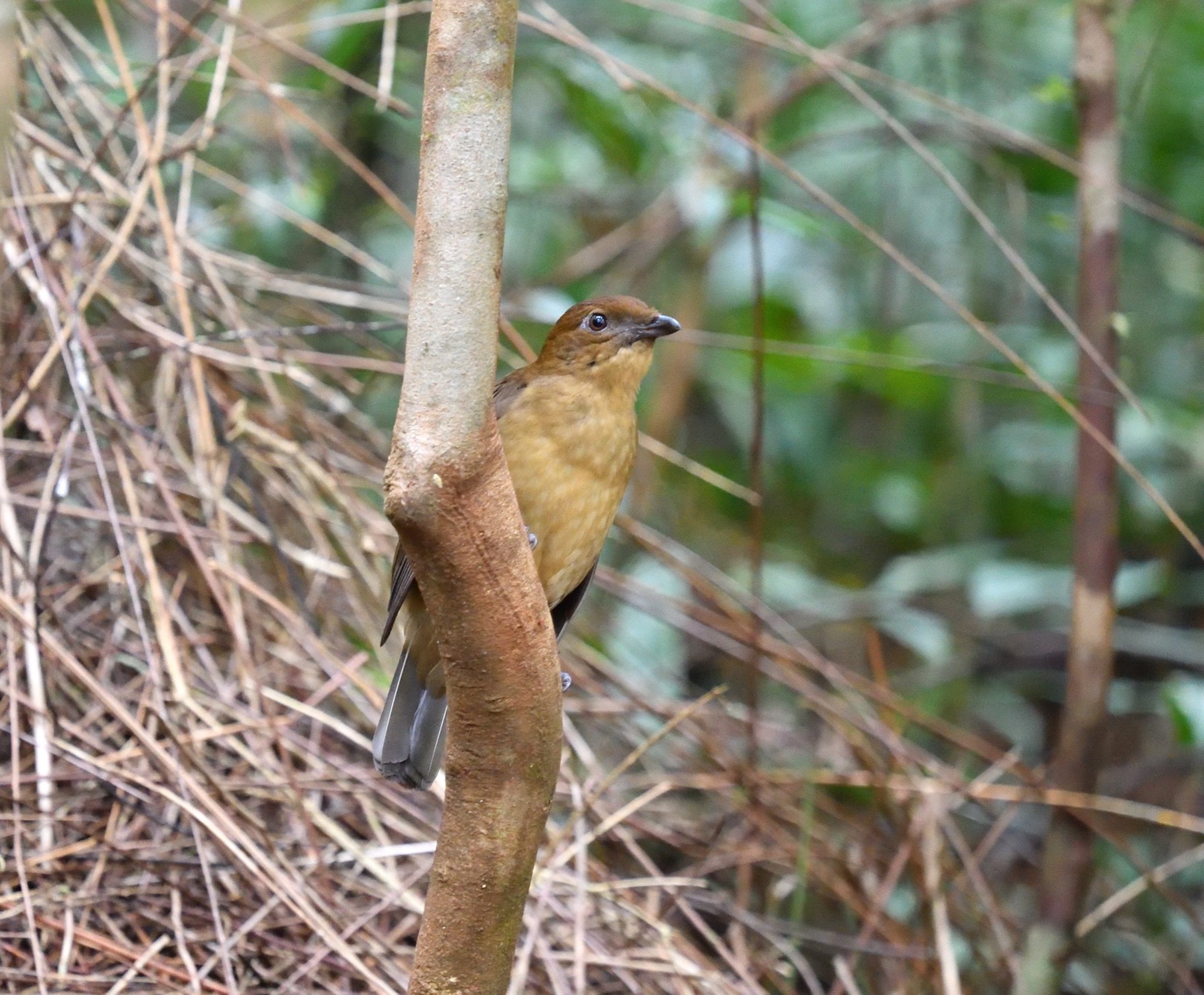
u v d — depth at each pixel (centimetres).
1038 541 1407
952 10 1268
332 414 1054
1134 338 1398
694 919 870
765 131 1255
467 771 514
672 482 1418
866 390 1442
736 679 1283
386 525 982
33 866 753
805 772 1009
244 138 1203
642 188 1362
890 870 977
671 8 995
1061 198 1413
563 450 796
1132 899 1180
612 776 857
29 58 978
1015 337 1357
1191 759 1316
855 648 1441
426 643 766
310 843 790
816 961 950
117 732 838
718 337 1051
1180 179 1378
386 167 1353
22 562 833
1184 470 1355
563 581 830
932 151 1424
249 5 1223
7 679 820
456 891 521
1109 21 931
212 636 914
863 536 1513
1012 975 959
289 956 748
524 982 749
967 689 1370
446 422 464
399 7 1009
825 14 1381
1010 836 1209
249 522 932
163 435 945
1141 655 1369
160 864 765
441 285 459
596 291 1338
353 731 893
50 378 936
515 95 1454
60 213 955
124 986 707
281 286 1020
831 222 1362
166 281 979
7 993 684
